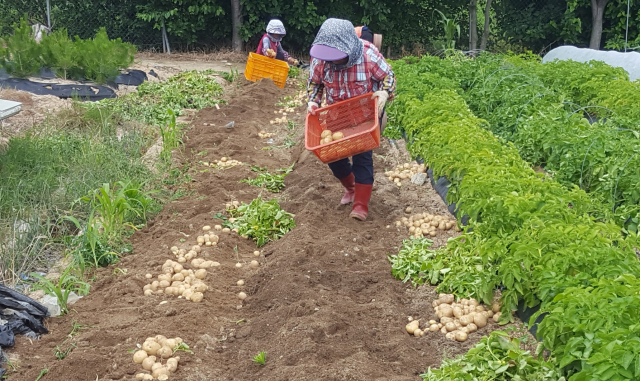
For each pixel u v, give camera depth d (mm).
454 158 6113
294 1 18609
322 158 5848
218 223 6316
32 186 6500
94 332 4328
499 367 3453
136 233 6141
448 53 15570
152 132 9367
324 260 5434
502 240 4312
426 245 5695
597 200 5746
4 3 18266
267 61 13031
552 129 7164
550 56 14961
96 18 18812
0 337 4102
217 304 4914
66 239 5758
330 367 3857
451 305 4590
